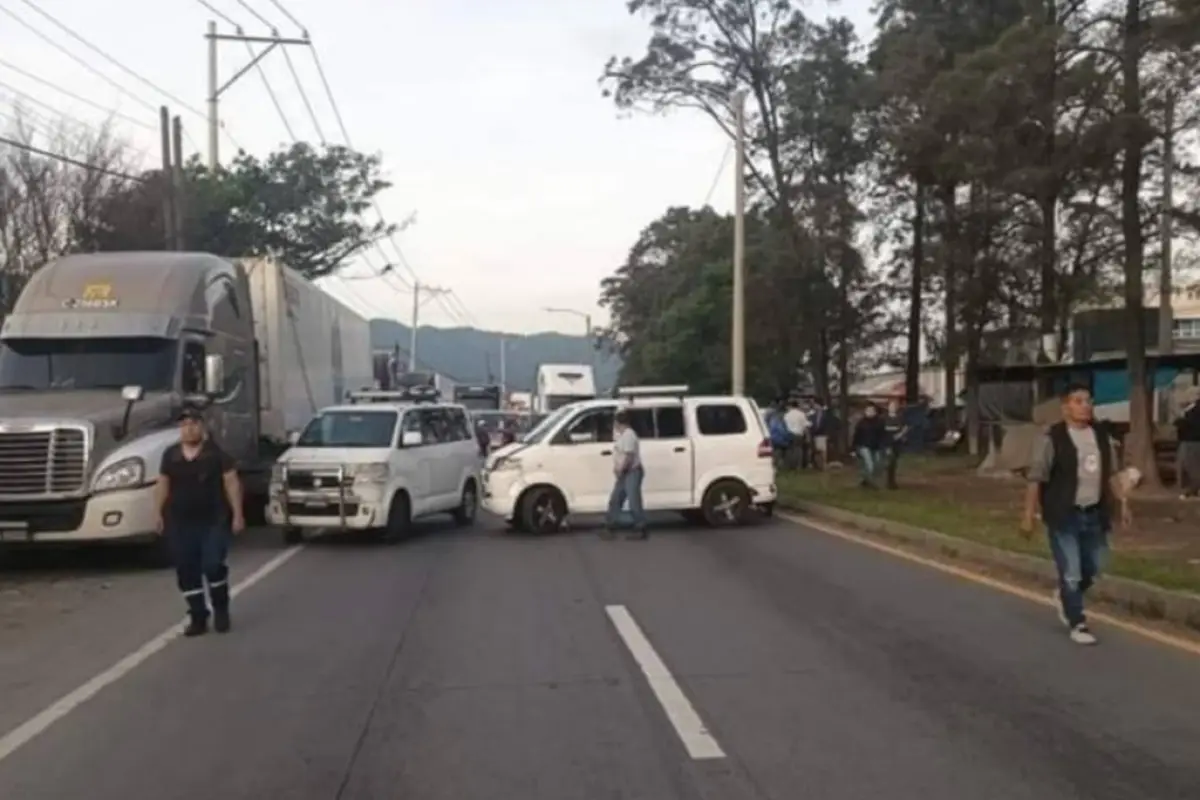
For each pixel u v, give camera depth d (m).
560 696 9.04
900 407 40.75
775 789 6.79
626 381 69.50
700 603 13.20
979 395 40.03
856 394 56.34
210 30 35.03
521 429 46.41
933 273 33.00
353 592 14.60
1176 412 32.97
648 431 21.59
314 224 49.78
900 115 26.53
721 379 50.94
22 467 16.22
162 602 14.18
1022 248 29.61
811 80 37.91
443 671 10.02
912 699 8.74
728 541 19.50
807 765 7.21
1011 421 37.59
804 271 37.97
